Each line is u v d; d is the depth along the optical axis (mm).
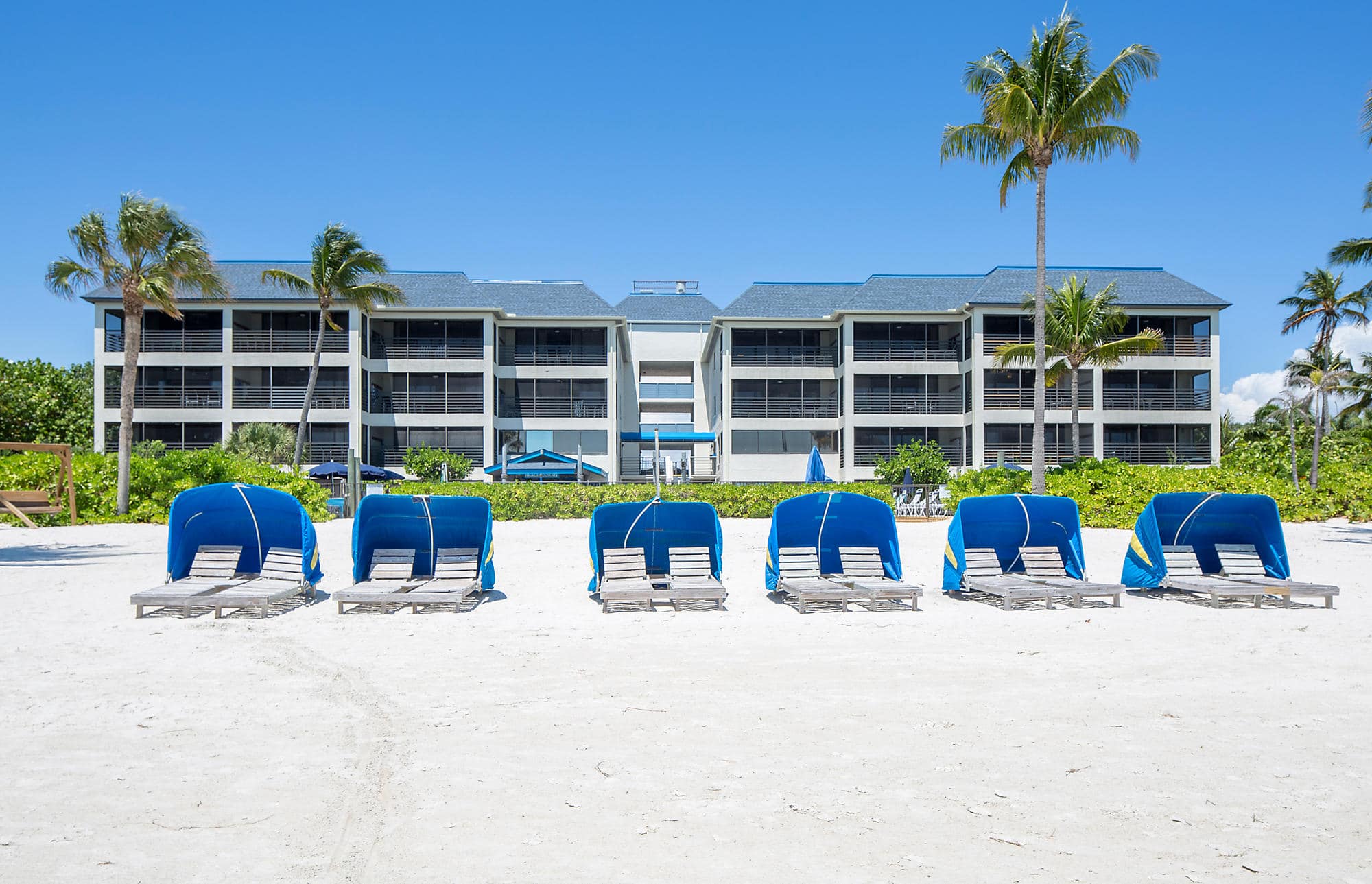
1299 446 40000
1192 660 7867
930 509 28281
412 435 44125
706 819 4285
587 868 3746
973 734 5652
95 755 5234
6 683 6969
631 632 9203
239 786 4727
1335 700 6520
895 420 43594
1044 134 23328
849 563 11570
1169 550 12156
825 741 5508
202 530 11445
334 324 37844
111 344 41656
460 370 43594
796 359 45750
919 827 4184
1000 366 34375
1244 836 4078
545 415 45312
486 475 43062
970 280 46594
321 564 15008
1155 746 5414
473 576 11164
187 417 41438
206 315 42938
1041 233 23719
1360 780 4809
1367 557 16250
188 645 8492
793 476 45188
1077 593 10562
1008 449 42688
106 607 10578
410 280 46312
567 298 47312
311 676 7262
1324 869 3738
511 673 7367
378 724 5879
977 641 8789
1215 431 42531
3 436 41844
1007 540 12539
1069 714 6129
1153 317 43375
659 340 54469
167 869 3736
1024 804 4465
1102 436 43312
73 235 24297
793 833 4117
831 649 8336
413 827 4188
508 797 4574
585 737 5609
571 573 13844
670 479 15547
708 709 6250
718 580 11094
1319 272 46781
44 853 3887
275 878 3654
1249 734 5668
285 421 41375
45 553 16656
